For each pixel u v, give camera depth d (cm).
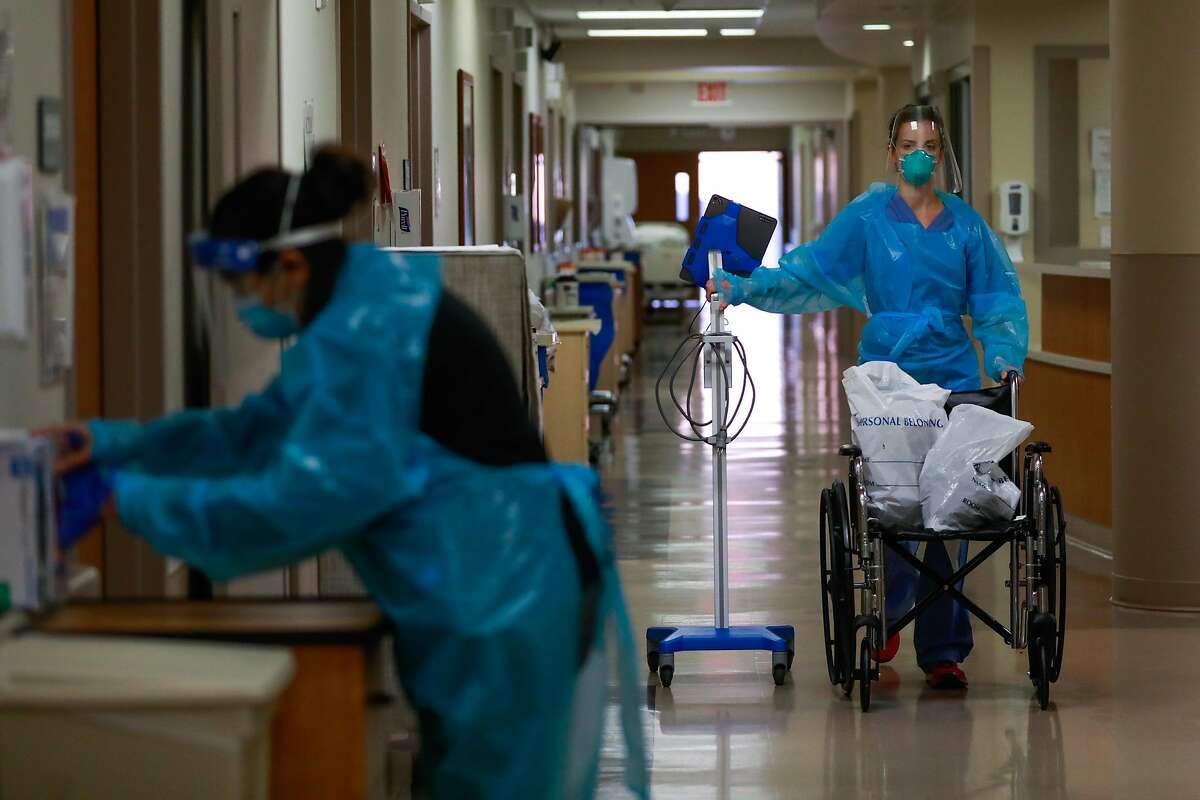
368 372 429
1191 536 1069
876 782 733
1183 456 1065
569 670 455
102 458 470
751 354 3275
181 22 689
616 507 1514
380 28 1195
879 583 828
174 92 676
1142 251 1064
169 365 668
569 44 3234
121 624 430
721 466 926
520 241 2206
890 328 908
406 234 1266
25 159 502
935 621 891
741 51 3203
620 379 2625
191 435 480
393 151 1277
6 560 433
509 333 718
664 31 2958
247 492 422
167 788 384
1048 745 787
